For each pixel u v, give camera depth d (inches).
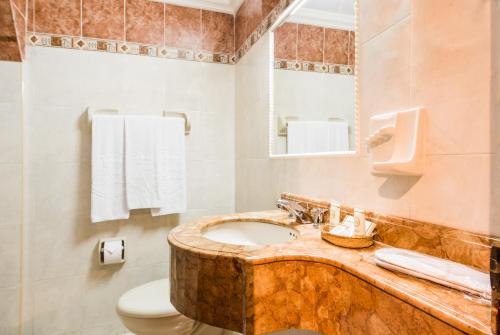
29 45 60.8
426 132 25.7
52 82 62.6
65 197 63.7
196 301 30.3
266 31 58.6
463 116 22.7
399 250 24.8
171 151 67.9
